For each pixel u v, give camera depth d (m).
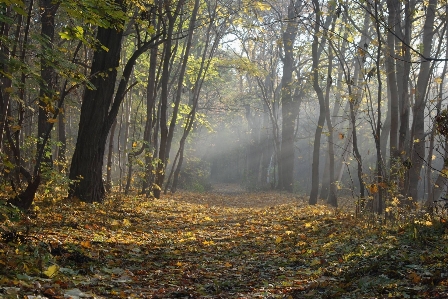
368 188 13.26
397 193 12.94
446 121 10.05
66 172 20.53
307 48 32.97
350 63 31.73
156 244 10.12
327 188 29.75
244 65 31.14
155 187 22.66
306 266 8.28
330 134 21.34
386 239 9.44
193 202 26.17
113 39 15.41
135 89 32.88
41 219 10.54
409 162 12.02
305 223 13.98
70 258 7.39
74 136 33.59
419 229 9.72
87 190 15.38
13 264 6.03
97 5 7.76
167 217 15.29
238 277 7.53
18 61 7.66
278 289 6.61
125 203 17.09
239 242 11.08
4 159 7.42
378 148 14.02
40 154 10.88
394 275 6.41
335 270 7.53
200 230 13.09
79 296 5.41
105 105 15.68
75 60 13.87
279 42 27.98
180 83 27.16
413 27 20.94
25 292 5.13
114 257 8.22
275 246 10.49
